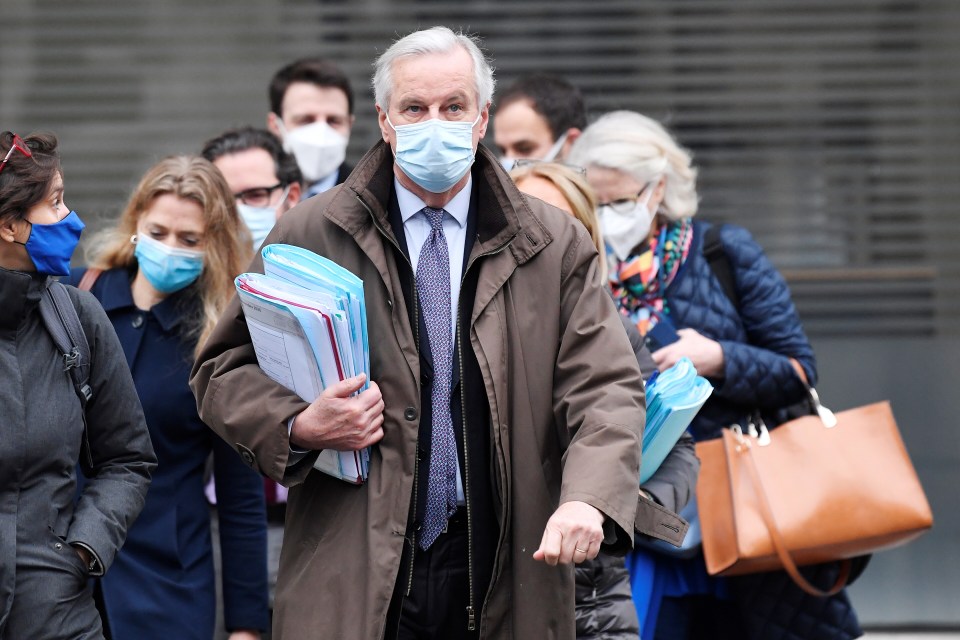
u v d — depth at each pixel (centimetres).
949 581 2091
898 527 1365
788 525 1357
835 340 2172
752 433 1416
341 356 1031
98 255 1373
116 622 1252
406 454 1057
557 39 2269
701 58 2244
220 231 1326
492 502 1079
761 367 1412
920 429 2138
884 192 2203
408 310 1086
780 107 2230
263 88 2294
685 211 1455
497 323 1077
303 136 1803
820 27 2223
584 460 1024
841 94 2220
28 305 1078
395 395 1064
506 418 1070
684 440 1248
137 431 1158
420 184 1078
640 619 1362
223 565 1343
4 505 1056
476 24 2280
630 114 1494
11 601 1043
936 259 2183
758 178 2225
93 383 1133
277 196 1630
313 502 1085
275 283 1052
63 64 2300
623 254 1441
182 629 1273
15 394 1064
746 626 1452
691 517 1389
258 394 1066
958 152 2191
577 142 1485
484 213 1093
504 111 1808
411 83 1069
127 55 2297
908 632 2089
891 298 2183
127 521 1129
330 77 1822
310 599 1056
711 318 1447
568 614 1079
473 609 1070
